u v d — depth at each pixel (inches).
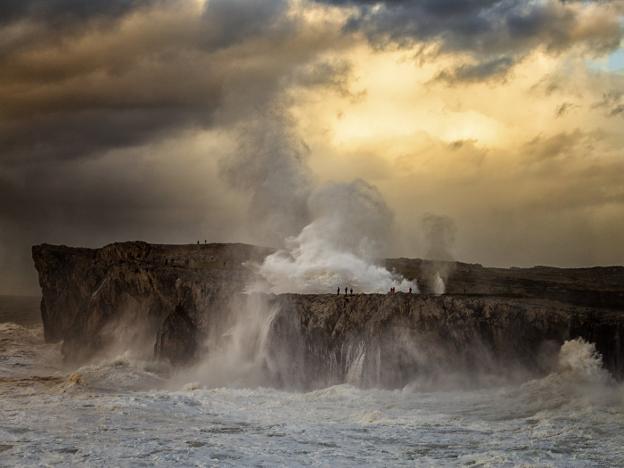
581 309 2142.0
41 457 1379.2
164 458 1374.3
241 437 1520.7
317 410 1784.0
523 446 1444.4
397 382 2039.9
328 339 2132.1
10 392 1988.2
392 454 1403.8
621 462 1339.8
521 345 2074.3
